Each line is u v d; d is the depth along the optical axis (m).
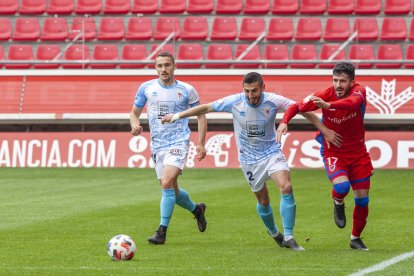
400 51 83.88
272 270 27.89
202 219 37.59
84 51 84.00
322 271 27.64
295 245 32.75
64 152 73.25
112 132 73.50
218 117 74.00
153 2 90.38
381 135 71.25
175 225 40.53
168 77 36.16
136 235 37.19
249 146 32.97
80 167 72.50
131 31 87.94
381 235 37.25
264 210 33.59
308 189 56.88
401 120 73.44
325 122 32.16
